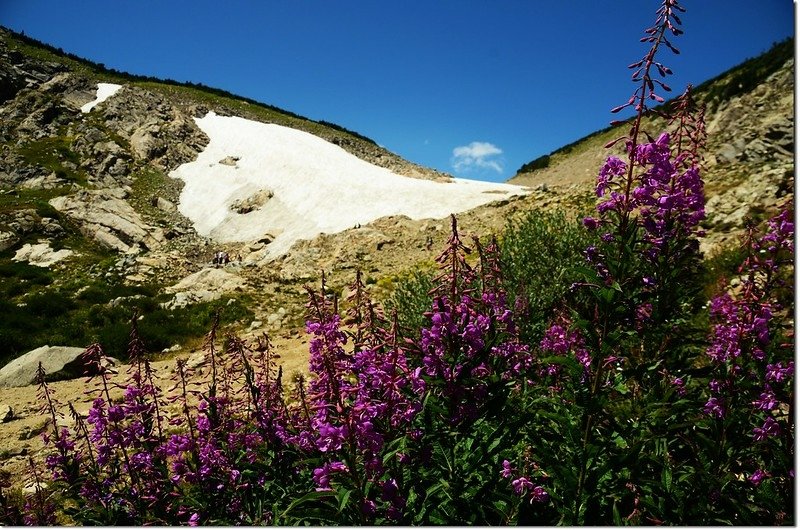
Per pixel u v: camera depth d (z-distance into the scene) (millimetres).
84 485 4602
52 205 36531
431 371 3422
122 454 4840
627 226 3477
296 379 4453
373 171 51781
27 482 6473
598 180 3666
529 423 3895
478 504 3281
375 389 3277
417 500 3281
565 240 9406
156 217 41094
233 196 46000
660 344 4141
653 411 3773
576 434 3252
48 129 52406
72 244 31250
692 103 3930
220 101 78438
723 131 27109
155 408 4641
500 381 3406
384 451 3217
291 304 18031
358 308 3740
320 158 52188
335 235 31594
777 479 3393
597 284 3410
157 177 48812
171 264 26906
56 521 5234
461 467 3361
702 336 4516
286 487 4203
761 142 16734
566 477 3168
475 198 39312
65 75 64188
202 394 4613
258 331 15180
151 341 14992
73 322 17141
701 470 3369
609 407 4328
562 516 3174
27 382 11758
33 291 21750
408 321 9133
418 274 11477
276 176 48156
